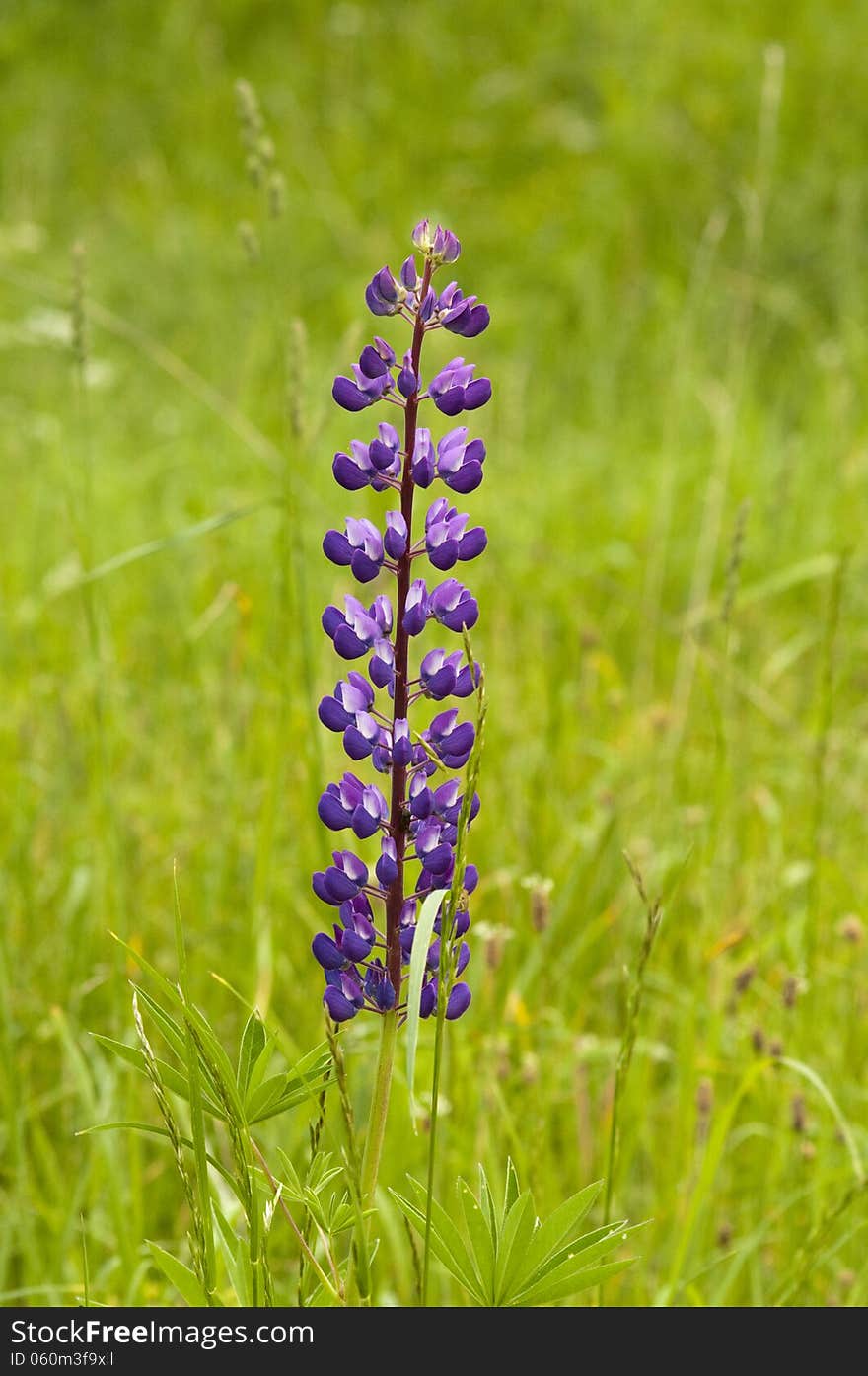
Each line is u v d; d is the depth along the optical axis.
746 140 9.12
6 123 10.67
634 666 4.82
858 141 9.01
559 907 3.21
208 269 8.57
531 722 4.12
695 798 3.80
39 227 9.48
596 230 8.91
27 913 3.27
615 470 6.37
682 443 6.57
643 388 7.44
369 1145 1.50
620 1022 3.10
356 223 9.36
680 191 8.91
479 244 9.15
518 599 4.81
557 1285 1.48
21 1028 2.91
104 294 8.34
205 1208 1.47
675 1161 2.61
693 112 9.31
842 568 2.62
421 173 9.84
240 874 3.31
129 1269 2.33
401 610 1.43
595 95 9.98
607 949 3.38
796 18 9.88
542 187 9.41
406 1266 2.42
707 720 4.14
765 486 5.78
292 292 7.77
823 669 2.68
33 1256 2.40
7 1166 2.68
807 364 7.33
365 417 5.84
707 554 3.98
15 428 6.59
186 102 10.59
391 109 10.16
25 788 3.65
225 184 9.77
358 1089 2.57
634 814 3.79
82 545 2.86
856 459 5.57
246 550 5.11
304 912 3.09
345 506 5.32
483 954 2.56
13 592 5.03
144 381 7.43
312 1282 1.73
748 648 4.49
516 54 10.49
